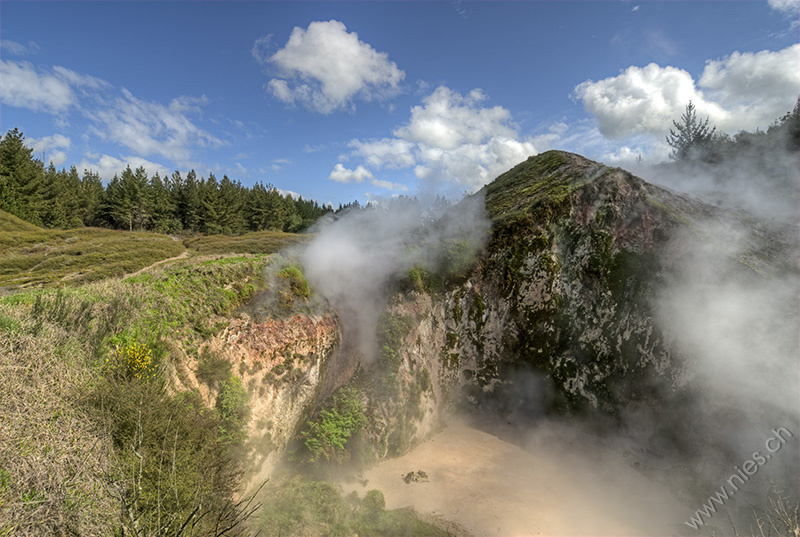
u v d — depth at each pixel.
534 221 17.08
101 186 93.12
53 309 9.79
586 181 17.80
